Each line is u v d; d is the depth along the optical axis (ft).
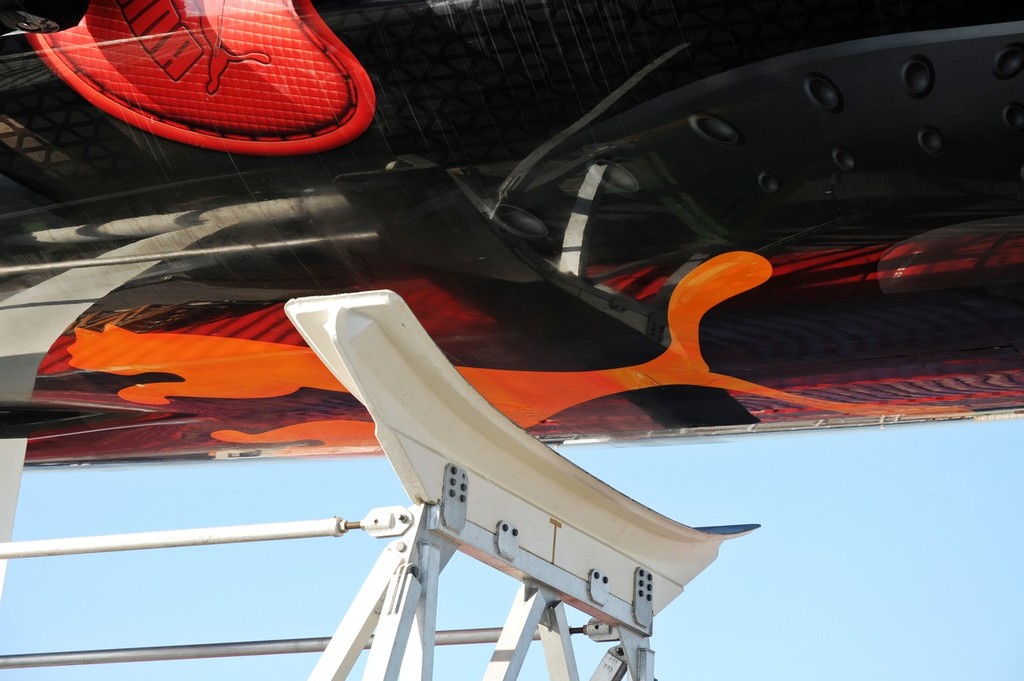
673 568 11.93
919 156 10.89
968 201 11.06
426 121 11.47
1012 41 10.24
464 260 12.35
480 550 9.15
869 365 13.19
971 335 12.50
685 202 11.51
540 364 13.70
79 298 13.67
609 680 11.15
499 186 11.69
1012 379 13.56
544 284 12.46
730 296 12.26
